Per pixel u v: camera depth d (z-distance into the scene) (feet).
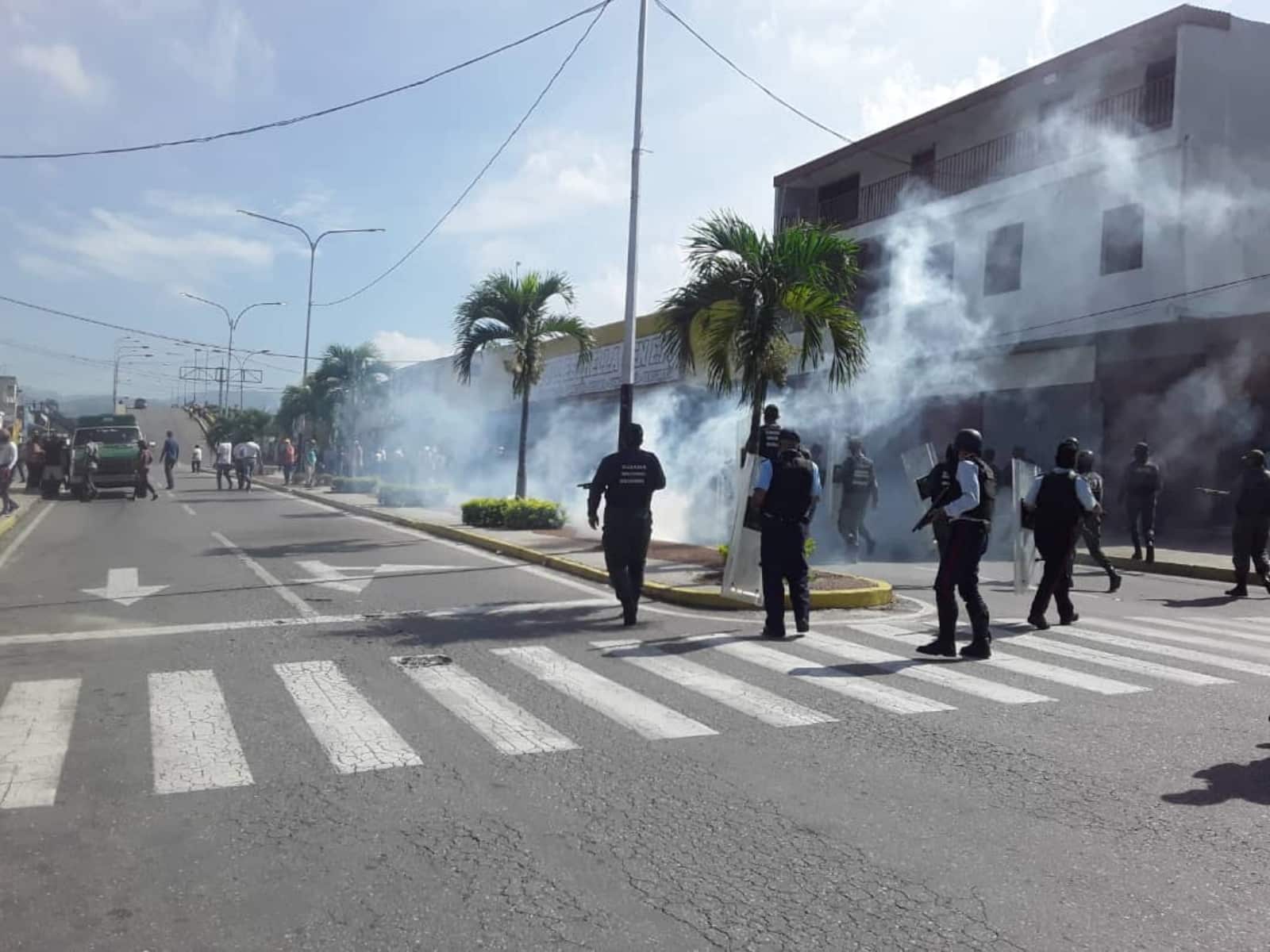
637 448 32.40
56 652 27.50
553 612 34.42
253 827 15.29
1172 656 28.63
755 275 40.55
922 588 42.55
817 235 40.57
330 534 64.64
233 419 221.66
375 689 23.54
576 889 13.33
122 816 15.69
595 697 23.03
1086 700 23.31
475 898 13.03
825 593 35.96
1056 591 34.37
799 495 30.48
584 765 18.31
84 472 98.53
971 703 22.89
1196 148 67.92
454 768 18.06
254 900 12.91
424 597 37.70
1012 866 14.10
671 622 32.89
